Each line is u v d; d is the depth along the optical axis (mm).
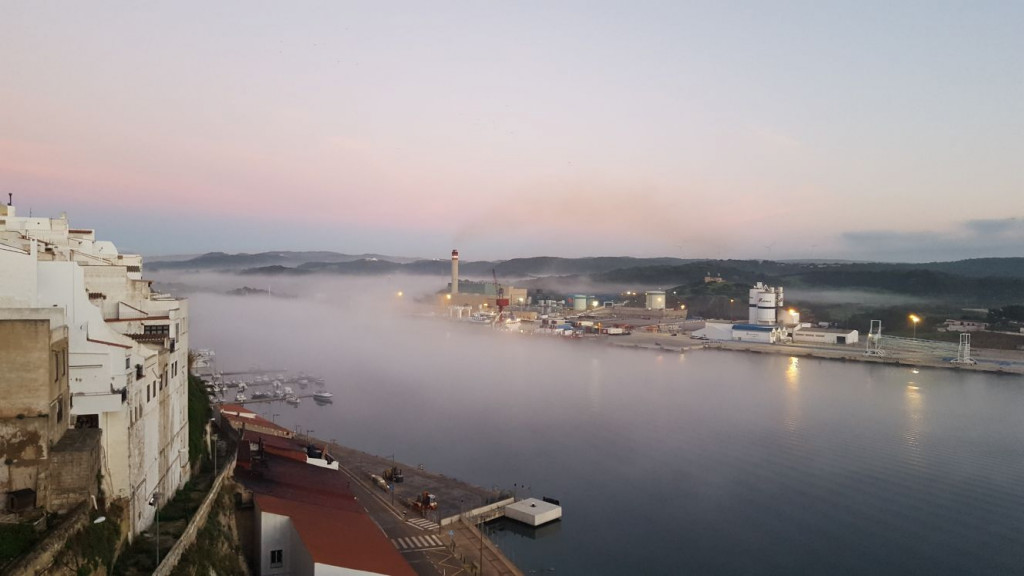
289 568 79438
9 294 52156
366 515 90625
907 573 115625
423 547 109000
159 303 76250
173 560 57781
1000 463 177375
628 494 155625
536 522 131875
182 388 80375
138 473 60656
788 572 115750
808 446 195125
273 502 83562
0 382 47156
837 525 136875
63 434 52062
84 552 47031
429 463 179250
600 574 114312
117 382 56125
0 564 40312
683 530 134125
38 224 86688
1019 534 131625
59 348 50969
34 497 47656
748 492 156750
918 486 159750
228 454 95375
